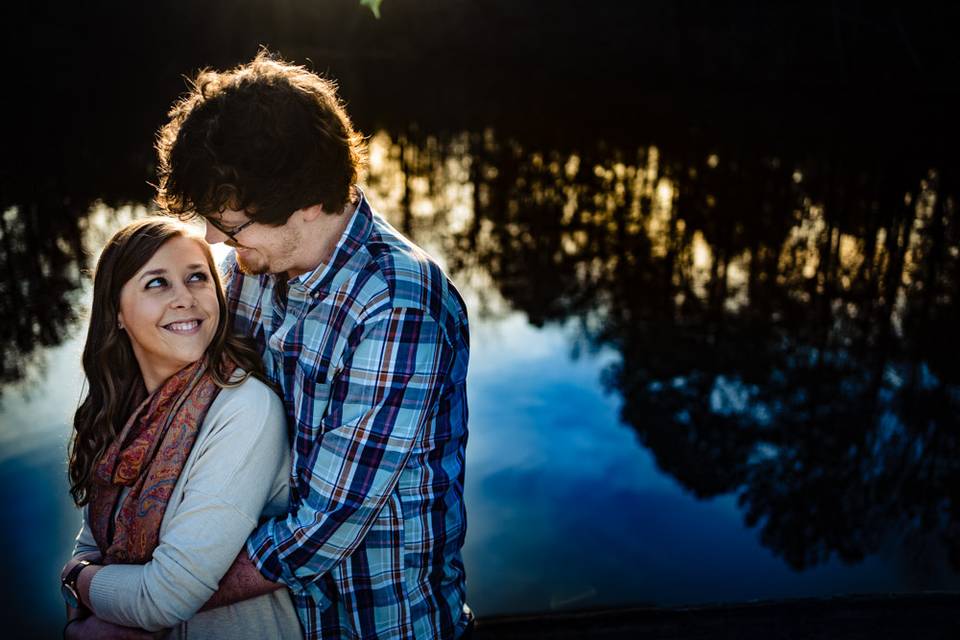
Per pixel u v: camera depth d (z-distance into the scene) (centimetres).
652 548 381
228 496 123
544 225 991
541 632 183
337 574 124
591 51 1928
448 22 1911
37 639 269
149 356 130
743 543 392
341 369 116
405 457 117
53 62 1571
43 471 377
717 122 1561
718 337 681
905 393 584
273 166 108
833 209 1108
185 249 128
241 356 130
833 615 182
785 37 1919
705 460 471
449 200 1068
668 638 178
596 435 495
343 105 123
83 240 769
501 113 1516
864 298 809
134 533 128
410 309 113
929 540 400
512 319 709
